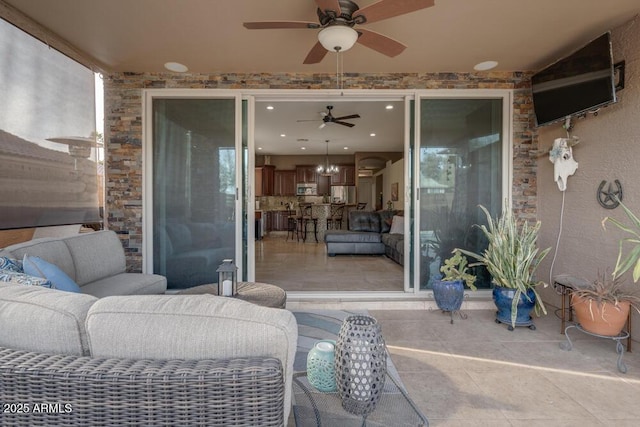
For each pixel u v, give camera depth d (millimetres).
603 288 2281
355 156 9672
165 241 3484
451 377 2018
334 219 9562
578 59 2676
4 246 2725
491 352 2357
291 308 3320
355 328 1467
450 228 3496
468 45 2854
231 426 763
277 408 772
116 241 2932
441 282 2951
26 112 2543
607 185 2650
